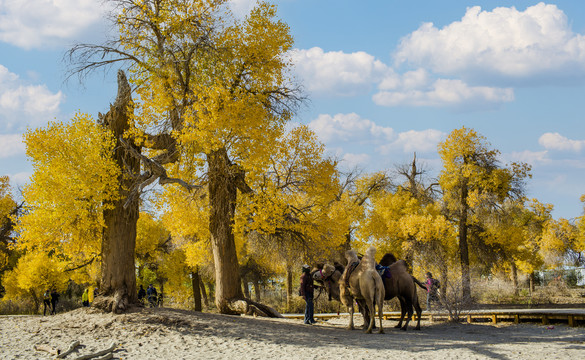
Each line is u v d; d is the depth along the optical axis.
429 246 29.30
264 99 18.23
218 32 17.70
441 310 18.30
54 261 31.28
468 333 13.98
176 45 16.91
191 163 17.28
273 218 18.94
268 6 18.61
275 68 18.64
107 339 11.22
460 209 31.69
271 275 39.09
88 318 13.28
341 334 13.23
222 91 15.98
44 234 13.66
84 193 13.86
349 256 14.56
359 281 13.80
